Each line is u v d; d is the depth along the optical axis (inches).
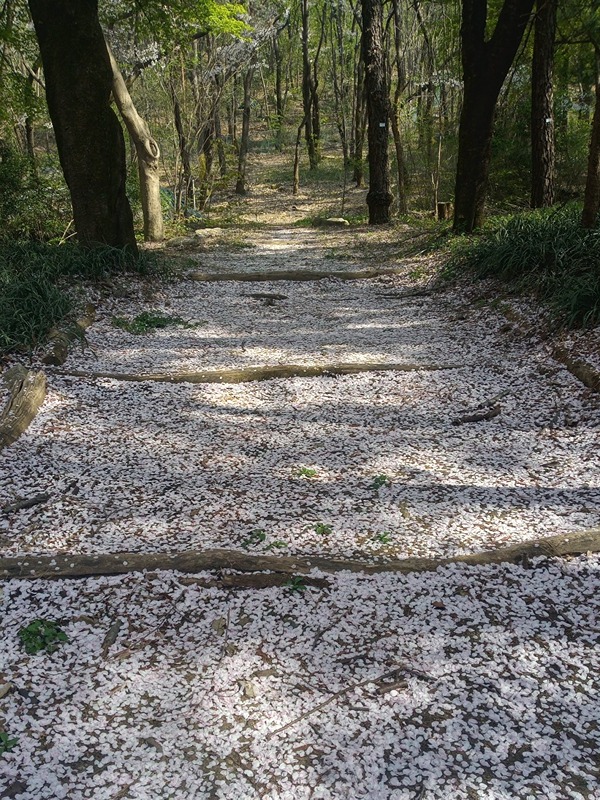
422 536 124.8
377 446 167.2
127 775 77.1
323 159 1242.6
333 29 1175.0
